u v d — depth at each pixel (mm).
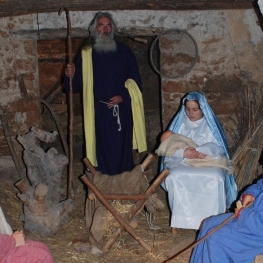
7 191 4730
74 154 5867
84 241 3877
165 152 3838
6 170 5066
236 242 2955
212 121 3912
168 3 3975
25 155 4148
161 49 4840
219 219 3145
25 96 4938
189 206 3771
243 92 4836
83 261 3637
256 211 2924
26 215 4016
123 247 3805
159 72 4879
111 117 4418
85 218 4094
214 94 4895
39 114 5059
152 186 3666
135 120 4516
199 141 3945
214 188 3736
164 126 5027
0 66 4883
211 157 3824
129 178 3908
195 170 3771
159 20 4730
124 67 4473
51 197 4215
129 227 3689
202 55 4805
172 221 3797
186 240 3854
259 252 2955
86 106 4348
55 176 4215
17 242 2705
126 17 4723
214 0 4000
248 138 4441
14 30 4785
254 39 4715
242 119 4781
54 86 5957
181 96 4926
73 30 4766
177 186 3771
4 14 4578
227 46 4770
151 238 3939
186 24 4738
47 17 4738
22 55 4891
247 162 4355
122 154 4500
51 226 4016
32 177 4148
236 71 4820
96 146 4477
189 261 3385
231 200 4012
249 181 4312
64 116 5984
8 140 4621
